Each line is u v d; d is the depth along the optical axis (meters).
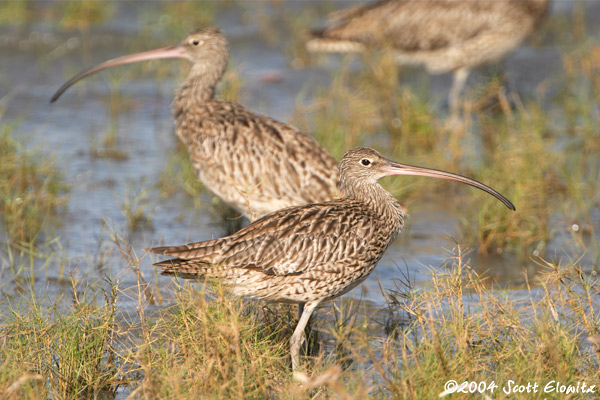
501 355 9.06
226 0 24.98
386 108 17.80
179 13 23.45
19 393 8.68
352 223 10.24
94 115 18.75
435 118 17.52
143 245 13.19
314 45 20.86
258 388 8.46
